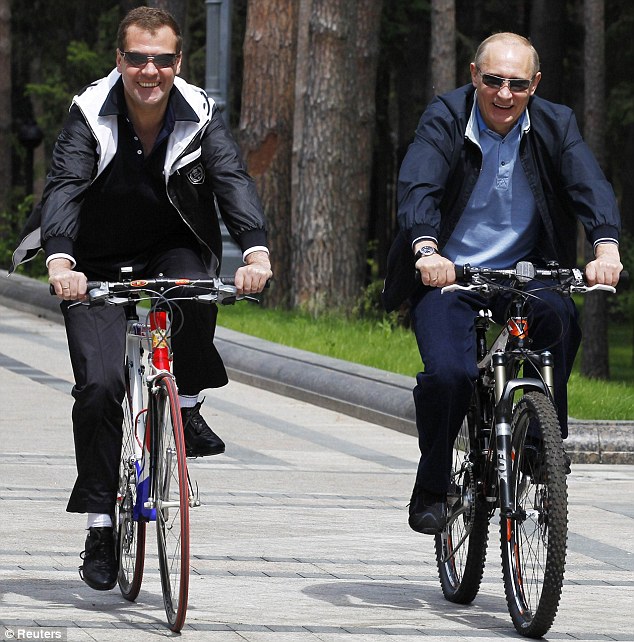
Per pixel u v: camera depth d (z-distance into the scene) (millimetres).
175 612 14258
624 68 87500
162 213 15180
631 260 82938
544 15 81875
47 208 14461
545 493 14188
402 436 30078
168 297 14711
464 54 85812
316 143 57906
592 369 73500
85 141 14742
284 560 18172
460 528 16156
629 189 99688
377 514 21656
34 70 111125
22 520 20047
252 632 14477
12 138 108062
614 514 22375
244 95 62469
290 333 45656
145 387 15219
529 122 15297
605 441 27500
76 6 108062
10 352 40781
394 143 111250
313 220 57906
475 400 15516
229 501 22250
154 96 14461
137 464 15055
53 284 13914
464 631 14883
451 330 15109
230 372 37812
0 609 15125
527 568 14742
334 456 27203
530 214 15516
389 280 15727
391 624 15062
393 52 90438
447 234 15516
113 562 15469
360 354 41031
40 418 30109
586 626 15289
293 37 61656
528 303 15219
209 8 57656
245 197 14766
